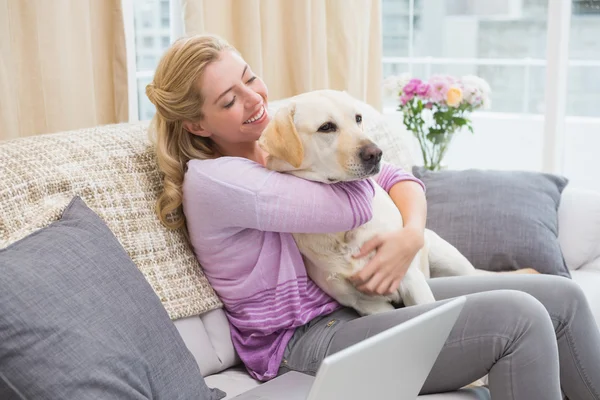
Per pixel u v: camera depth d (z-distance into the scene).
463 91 2.90
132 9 2.51
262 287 1.69
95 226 1.44
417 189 1.91
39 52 2.04
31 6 2.01
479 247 2.32
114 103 2.33
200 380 1.43
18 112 2.04
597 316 2.15
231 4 2.68
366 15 3.21
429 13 3.88
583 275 2.39
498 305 1.55
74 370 1.17
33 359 1.15
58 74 2.08
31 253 1.27
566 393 1.76
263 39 2.79
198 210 1.66
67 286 1.25
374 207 1.75
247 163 1.64
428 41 3.92
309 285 1.76
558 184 2.51
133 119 2.54
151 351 1.33
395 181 1.92
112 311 1.29
